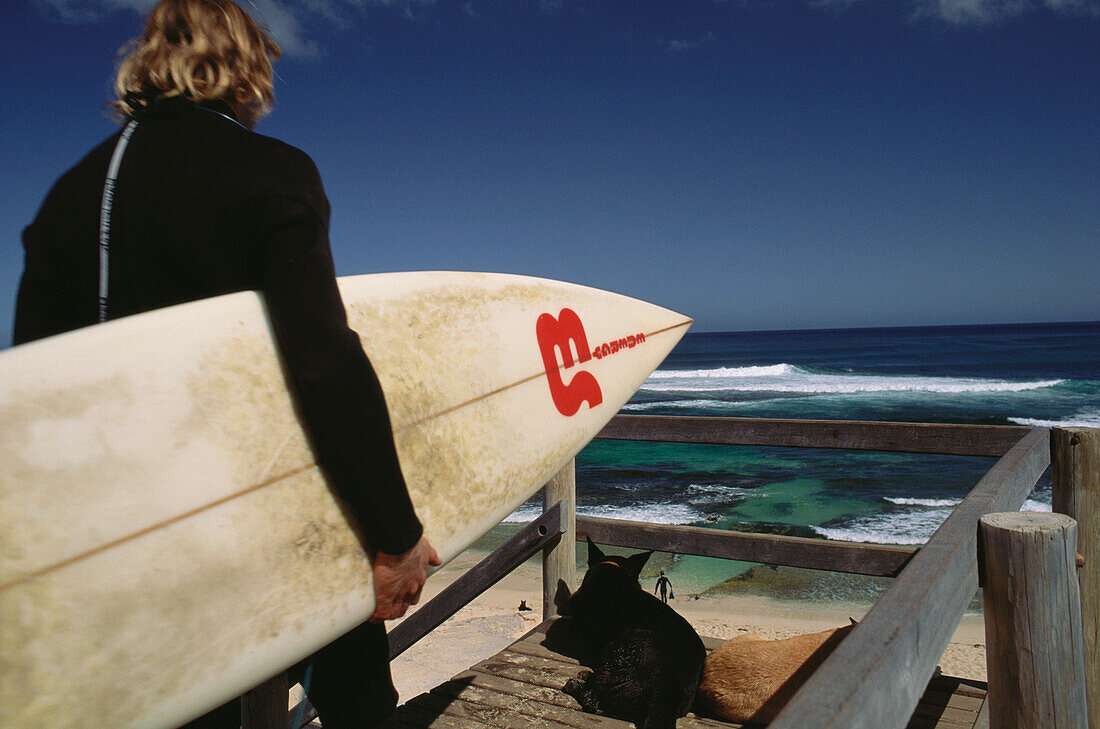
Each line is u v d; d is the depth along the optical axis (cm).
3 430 94
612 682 231
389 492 100
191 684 104
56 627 92
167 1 112
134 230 103
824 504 1764
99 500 99
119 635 97
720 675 243
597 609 276
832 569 275
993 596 139
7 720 87
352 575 121
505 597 1269
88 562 96
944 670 891
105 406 103
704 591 1293
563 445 206
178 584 104
